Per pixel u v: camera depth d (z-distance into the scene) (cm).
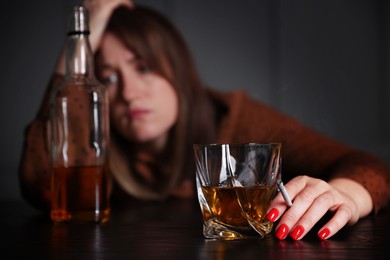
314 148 118
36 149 115
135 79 149
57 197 90
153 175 158
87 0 138
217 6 288
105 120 92
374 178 97
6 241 75
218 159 70
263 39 288
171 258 61
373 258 60
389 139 288
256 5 288
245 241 71
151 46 148
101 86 93
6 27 284
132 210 112
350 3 288
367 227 83
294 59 287
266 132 147
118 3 141
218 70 288
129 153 157
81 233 81
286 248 66
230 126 155
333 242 70
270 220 72
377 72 289
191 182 160
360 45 288
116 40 147
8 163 286
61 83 92
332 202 75
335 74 283
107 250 67
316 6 287
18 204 130
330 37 287
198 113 160
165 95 154
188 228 83
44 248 69
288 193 74
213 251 65
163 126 154
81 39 93
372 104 287
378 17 290
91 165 90
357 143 283
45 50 286
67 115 90
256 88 287
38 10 285
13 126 286
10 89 286
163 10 286
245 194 71
